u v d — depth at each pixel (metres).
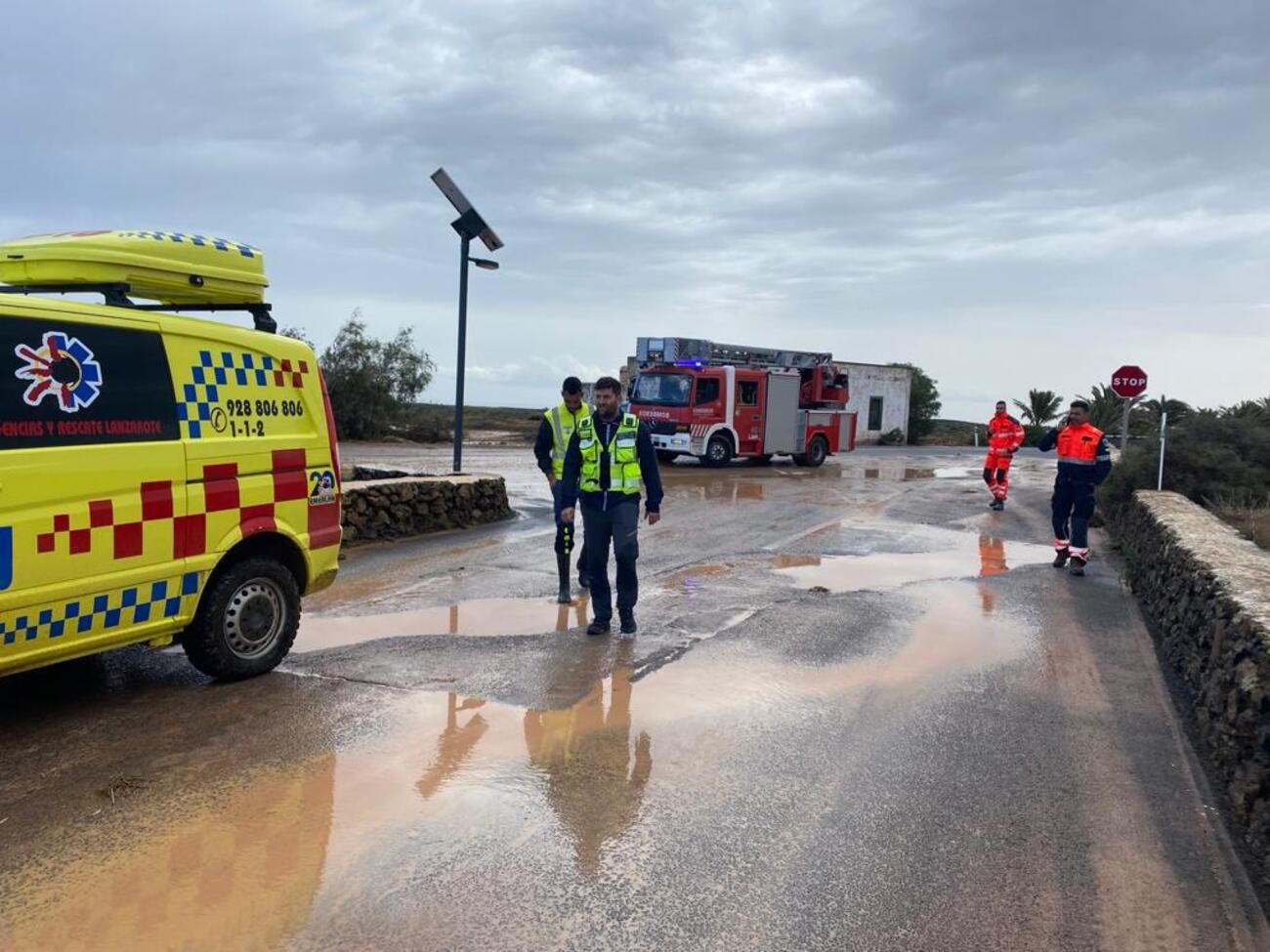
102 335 4.70
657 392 23.00
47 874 3.41
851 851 3.71
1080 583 9.29
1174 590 6.91
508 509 13.16
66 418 4.50
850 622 7.36
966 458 30.22
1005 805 4.17
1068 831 3.94
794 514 14.07
